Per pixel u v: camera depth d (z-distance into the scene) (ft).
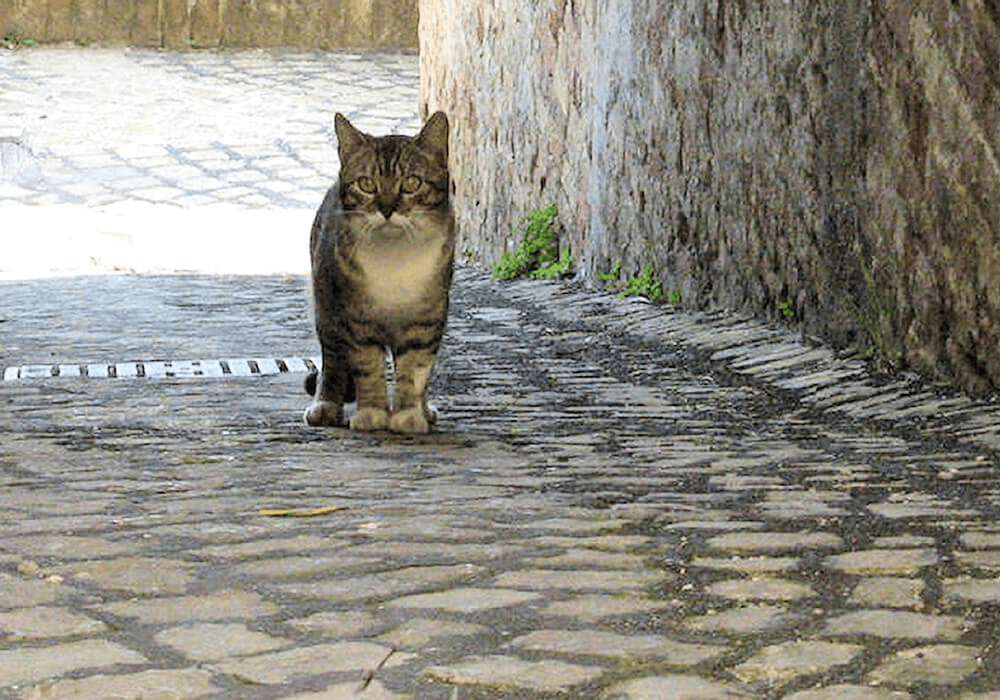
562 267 16.71
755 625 6.70
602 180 15.69
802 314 12.32
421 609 6.86
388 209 9.55
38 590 7.07
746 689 6.14
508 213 18.81
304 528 7.81
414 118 28.76
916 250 10.82
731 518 7.93
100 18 32.45
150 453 9.49
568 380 11.80
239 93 29.68
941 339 10.68
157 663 6.46
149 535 7.72
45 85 29.45
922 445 9.50
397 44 33.68
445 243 9.82
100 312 15.19
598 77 15.74
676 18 13.99
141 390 11.58
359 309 9.88
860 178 11.41
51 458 9.36
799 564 7.26
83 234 21.66
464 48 20.44
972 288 10.39
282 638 6.64
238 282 17.63
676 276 14.25
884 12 11.02
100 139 26.61
